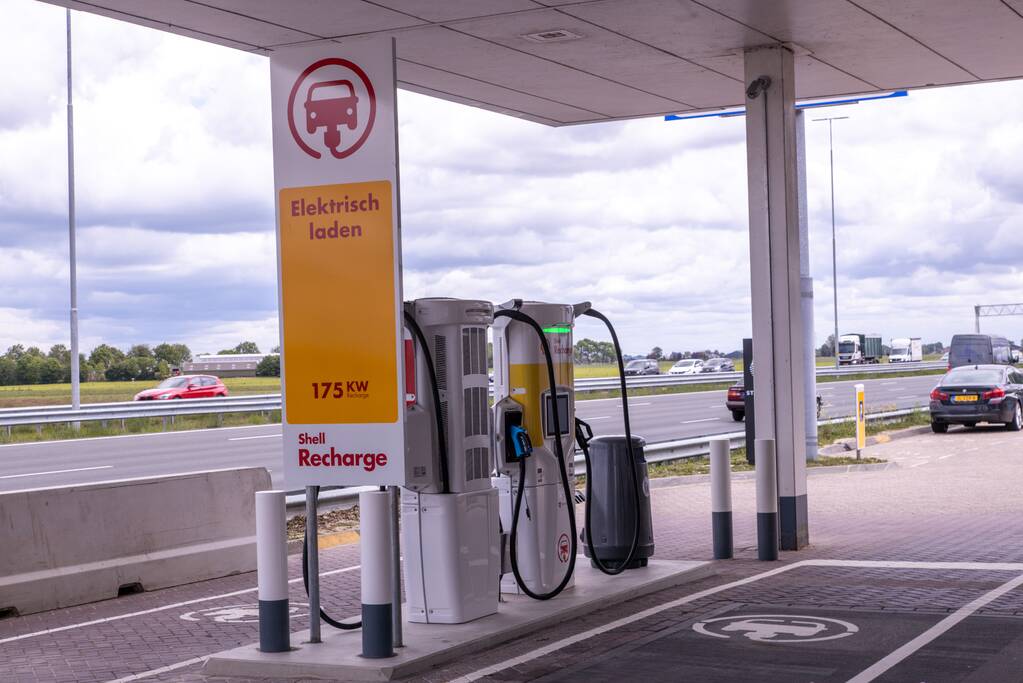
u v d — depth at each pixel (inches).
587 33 434.6
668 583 386.9
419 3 390.6
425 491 322.0
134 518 413.4
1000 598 351.3
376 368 295.9
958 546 455.2
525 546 357.7
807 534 465.4
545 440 362.6
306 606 378.9
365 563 287.0
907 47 467.8
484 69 490.3
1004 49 475.8
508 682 272.2
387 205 296.2
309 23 412.2
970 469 765.9
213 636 337.4
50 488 389.1
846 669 273.3
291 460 305.6
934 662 277.1
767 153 462.0
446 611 320.5
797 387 462.3
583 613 347.3
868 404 1628.9
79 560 392.8
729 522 441.4
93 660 310.2
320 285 302.0
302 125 305.3
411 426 315.9
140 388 2625.5
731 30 435.2
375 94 298.0
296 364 304.3
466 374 327.3
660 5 398.6
